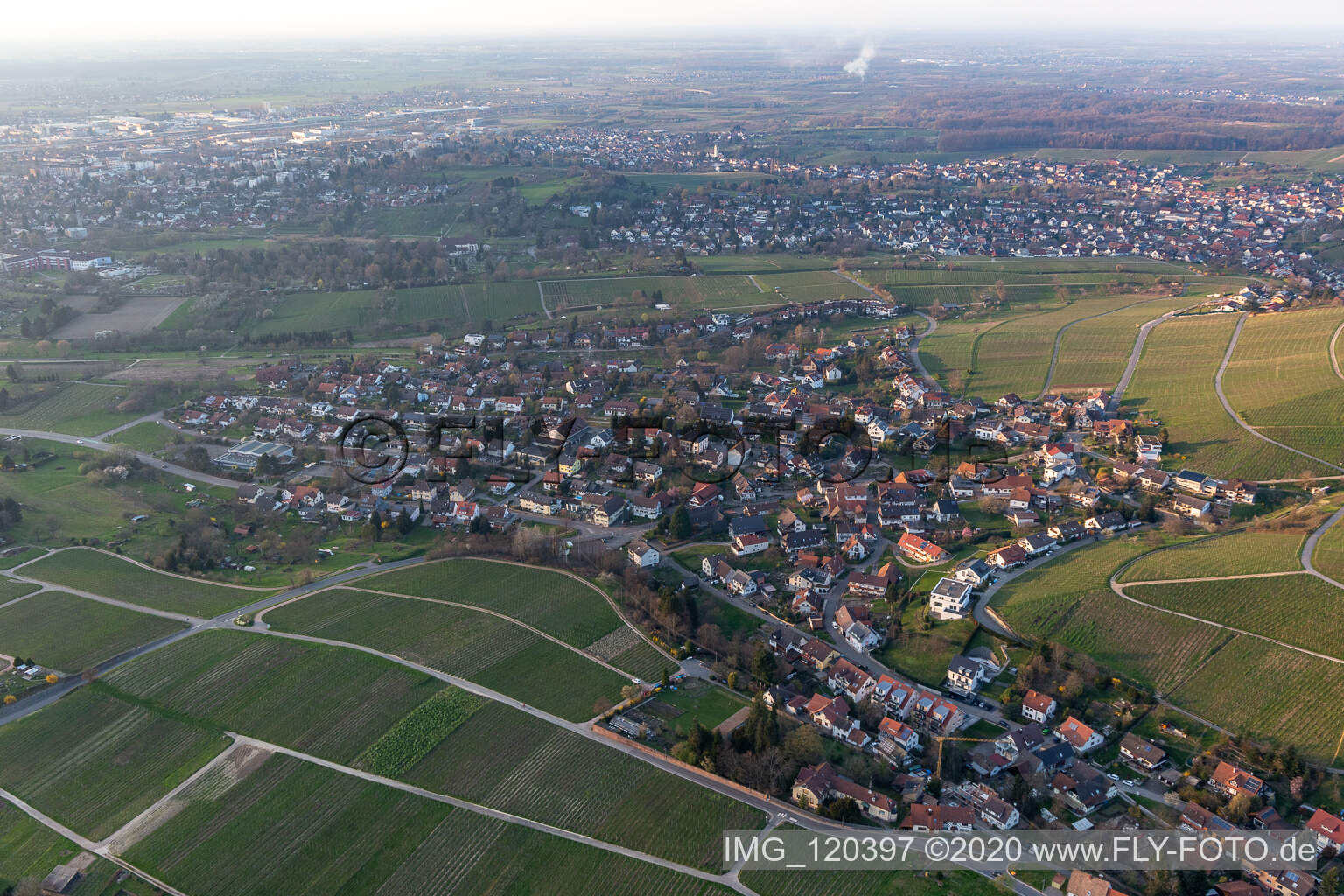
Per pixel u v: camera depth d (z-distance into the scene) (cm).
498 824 14875
